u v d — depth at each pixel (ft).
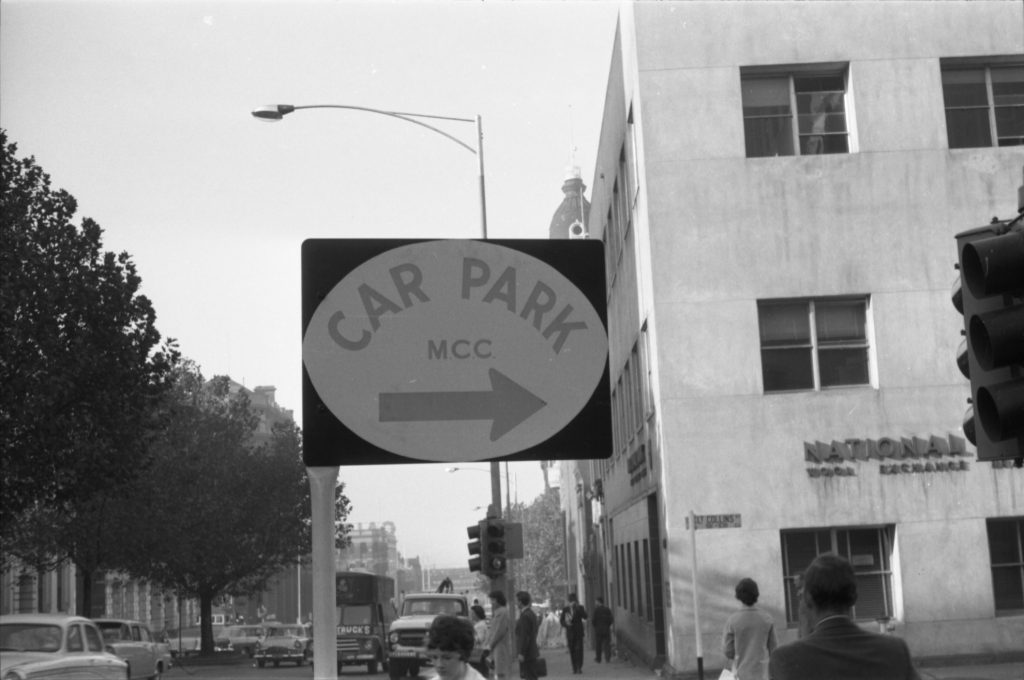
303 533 150.20
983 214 76.02
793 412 74.38
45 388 65.92
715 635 72.54
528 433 15.10
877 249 75.66
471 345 15.11
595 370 15.23
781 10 76.95
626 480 105.09
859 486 73.67
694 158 76.23
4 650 47.60
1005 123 77.15
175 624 168.55
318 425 14.90
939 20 76.84
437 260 15.15
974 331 16.90
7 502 73.61
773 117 77.30
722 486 73.67
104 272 65.10
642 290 82.58
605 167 107.45
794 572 74.02
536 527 307.99
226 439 141.90
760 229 75.72
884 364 74.79
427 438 14.94
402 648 101.09
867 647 14.35
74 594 125.18
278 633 132.26
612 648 117.91
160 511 127.54
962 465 73.92
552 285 15.25
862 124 76.33
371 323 15.03
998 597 73.56
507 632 61.21
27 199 62.18
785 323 75.87
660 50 77.05
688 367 74.74
